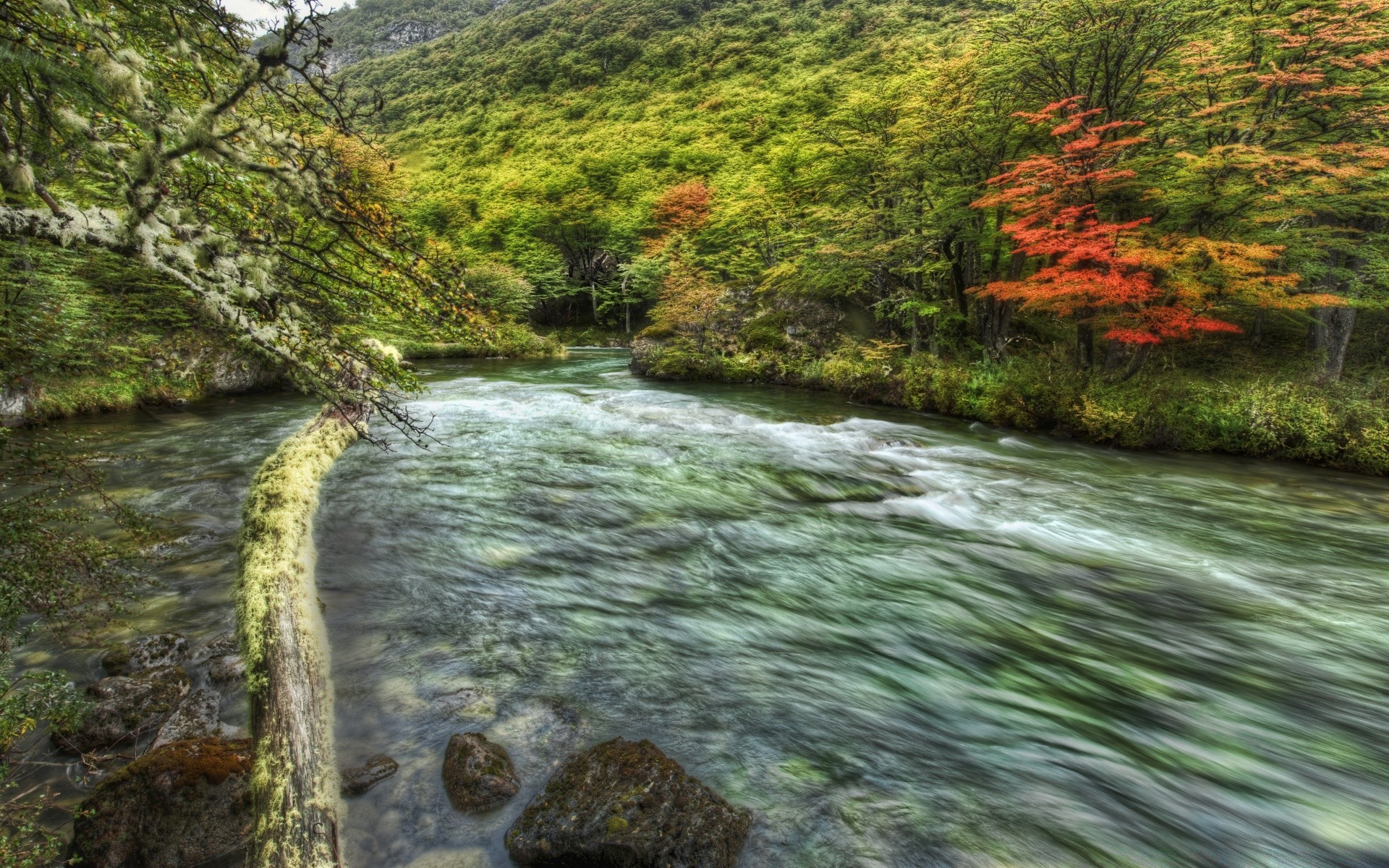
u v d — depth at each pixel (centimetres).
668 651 439
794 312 2270
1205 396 1271
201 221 238
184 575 515
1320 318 1519
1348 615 534
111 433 1096
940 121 1656
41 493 333
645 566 589
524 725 347
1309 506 864
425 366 2581
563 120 8362
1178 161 1323
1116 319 1327
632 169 5778
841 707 383
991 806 305
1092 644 476
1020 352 1905
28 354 376
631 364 2436
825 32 7794
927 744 352
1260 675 438
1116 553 676
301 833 226
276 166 219
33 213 186
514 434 1166
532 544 629
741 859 267
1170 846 285
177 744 284
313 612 402
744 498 819
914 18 6738
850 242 2020
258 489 558
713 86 7738
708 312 2356
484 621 469
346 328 293
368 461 931
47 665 381
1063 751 350
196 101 246
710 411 1456
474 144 8012
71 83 193
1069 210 1259
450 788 293
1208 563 651
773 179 3384
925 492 888
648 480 884
